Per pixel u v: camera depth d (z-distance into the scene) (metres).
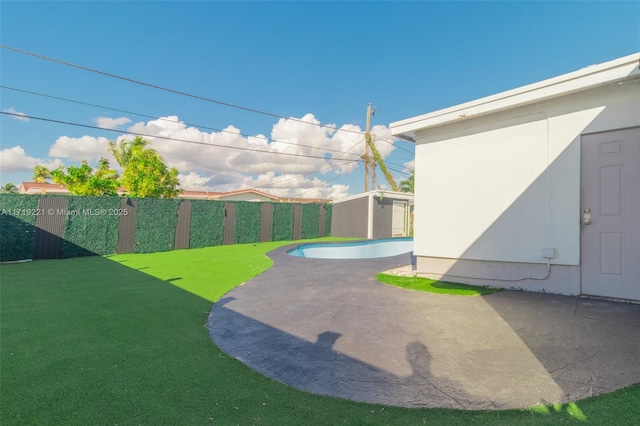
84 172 15.41
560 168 5.01
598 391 2.18
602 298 4.63
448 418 1.98
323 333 3.62
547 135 5.15
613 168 4.59
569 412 1.96
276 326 3.92
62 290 5.98
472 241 5.95
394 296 5.18
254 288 6.10
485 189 5.81
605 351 2.80
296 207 18.86
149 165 19.66
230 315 4.43
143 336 3.62
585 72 4.53
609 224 4.61
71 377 2.61
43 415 2.07
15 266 9.05
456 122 6.18
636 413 1.91
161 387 2.45
